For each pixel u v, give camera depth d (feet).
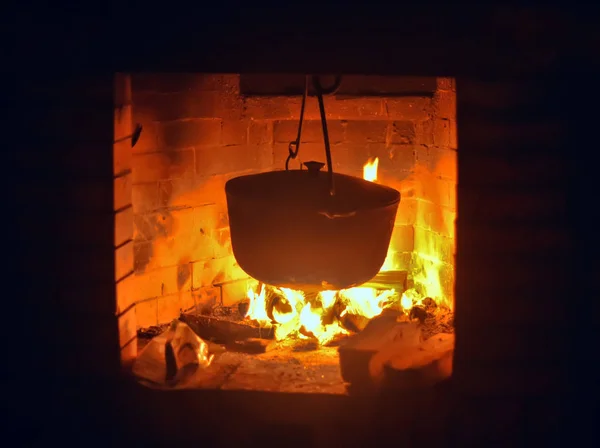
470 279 7.48
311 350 9.43
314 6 7.36
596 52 7.06
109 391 7.98
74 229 7.79
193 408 7.97
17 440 8.05
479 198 7.36
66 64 7.55
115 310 7.87
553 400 7.55
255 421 7.95
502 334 7.51
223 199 10.62
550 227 7.31
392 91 10.49
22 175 7.75
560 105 7.17
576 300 7.38
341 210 8.13
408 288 11.03
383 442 7.84
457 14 7.22
